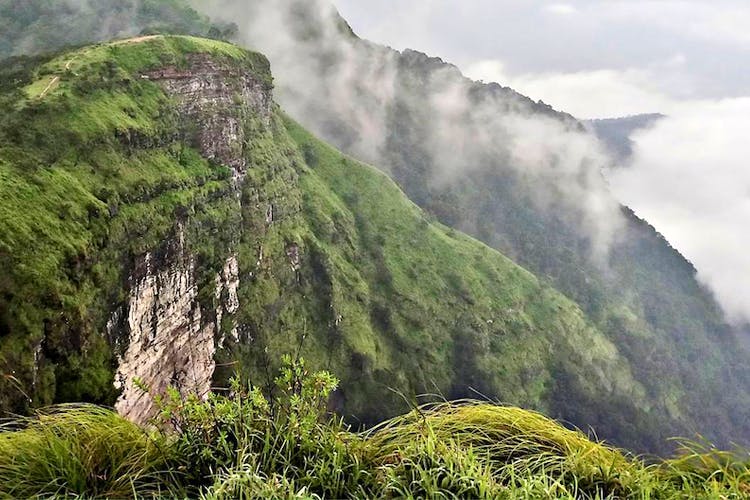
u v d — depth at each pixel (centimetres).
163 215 4188
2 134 3306
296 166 9406
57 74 4294
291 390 413
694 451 414
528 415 454
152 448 390
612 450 429
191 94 5528
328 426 404
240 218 5850
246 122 6875
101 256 3269
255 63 7462
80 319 2897
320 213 8906
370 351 7919
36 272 2667
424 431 417
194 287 4644
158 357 3984
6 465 366
